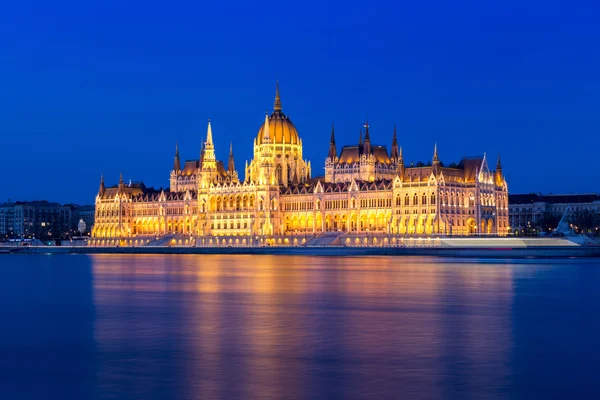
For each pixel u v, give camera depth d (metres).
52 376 65.00
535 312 104.19
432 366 67.81
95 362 70.31
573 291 134.38
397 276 175.75
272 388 60.41
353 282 157.50
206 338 82.56
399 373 65.19
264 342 79.94
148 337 83.62
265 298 124.94
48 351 75.88
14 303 120.75
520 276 173.88
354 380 62.81
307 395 58.38
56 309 111.44
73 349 76.81
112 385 61.72
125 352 74.88
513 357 71.62
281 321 95.44
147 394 59.00
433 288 141.88
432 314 102.25
